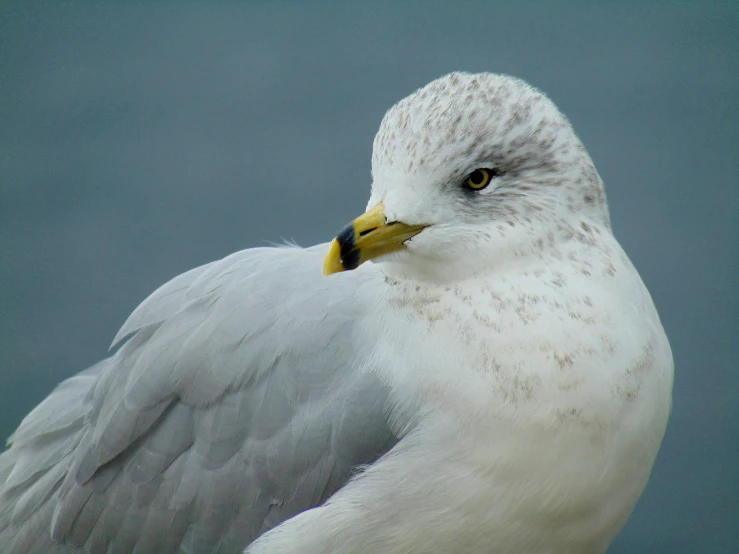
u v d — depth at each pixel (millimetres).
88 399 3531
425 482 3445
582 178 3451
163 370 3494
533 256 3443
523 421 3434
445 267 3451
